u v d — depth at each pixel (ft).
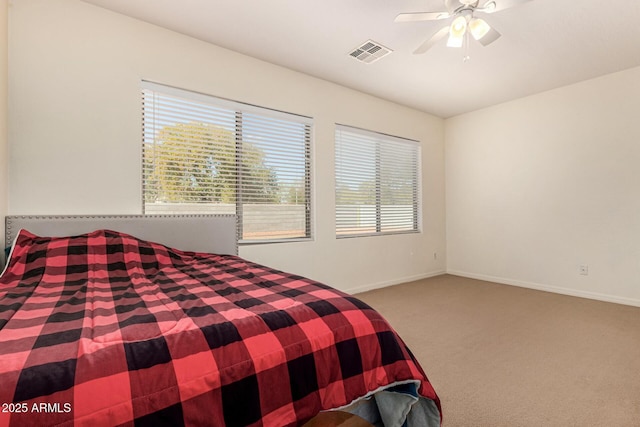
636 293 10.74
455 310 10.27
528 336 8.10
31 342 2.69
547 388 5.73
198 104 9.27
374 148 13.82
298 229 11.36
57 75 7.25
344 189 12.74
